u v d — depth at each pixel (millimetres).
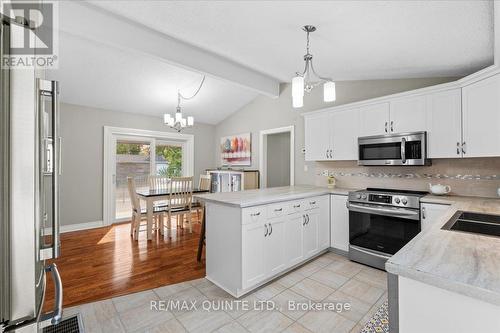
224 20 2354
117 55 3469
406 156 2824
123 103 4820
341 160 3641
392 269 885
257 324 1864
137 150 5402
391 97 2982
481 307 739
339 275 2658
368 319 1909
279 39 2598
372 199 2855
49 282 2527
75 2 2318
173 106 5301
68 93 4195
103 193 4852
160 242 3840
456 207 1991
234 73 3748
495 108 2174
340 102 3893
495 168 2596
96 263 3012
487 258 914
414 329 869
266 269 2418
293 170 4535
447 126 2586
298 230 2814
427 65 2791
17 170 681
